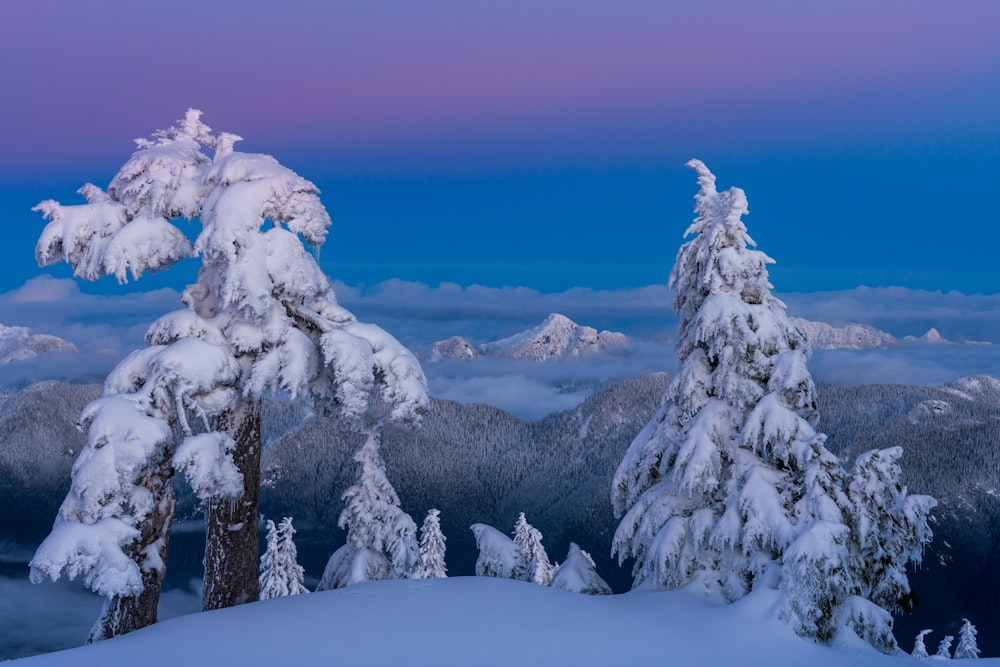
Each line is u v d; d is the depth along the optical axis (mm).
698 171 19297
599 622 13977
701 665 12211
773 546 16391
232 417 15859
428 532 33906
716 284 18312
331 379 16703
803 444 16703
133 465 13594
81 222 15914
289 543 35938
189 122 17188
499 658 11891
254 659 11727
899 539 16453
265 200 15625
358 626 13305
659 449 18781
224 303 15000
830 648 14117
